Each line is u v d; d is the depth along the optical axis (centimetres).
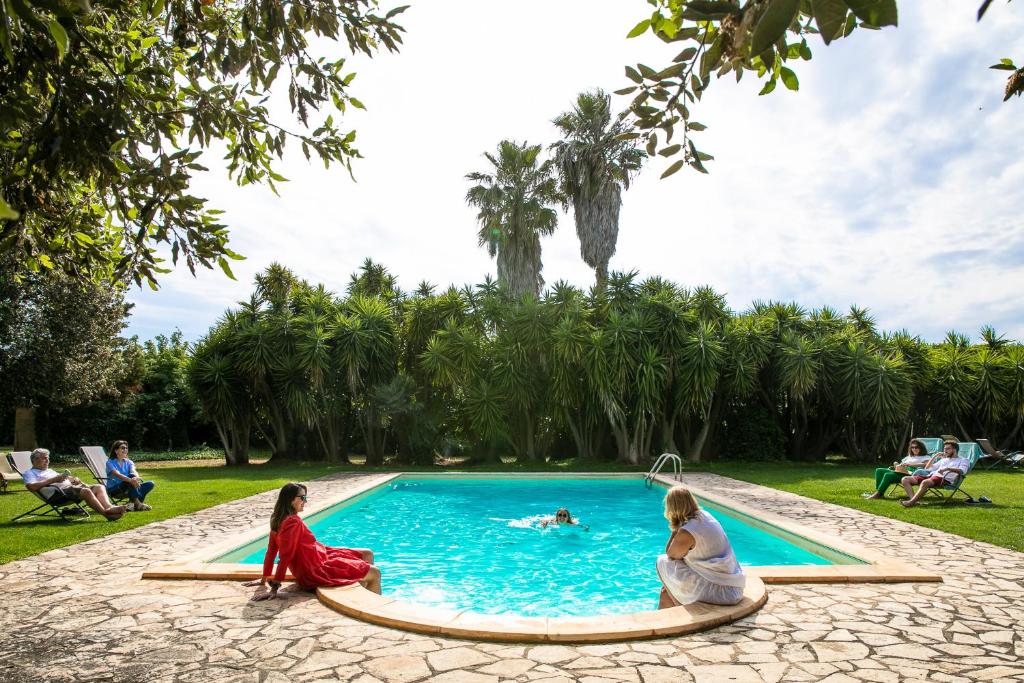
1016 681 345
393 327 2159
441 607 608
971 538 740
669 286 2133
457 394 2116
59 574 582
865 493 1155
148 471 1761
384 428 2155
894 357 2130
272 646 405
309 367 1948
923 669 362
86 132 277
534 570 749
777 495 1172
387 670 365
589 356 1925
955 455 1048
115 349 2300
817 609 480
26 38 260
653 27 184
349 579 538
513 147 2577
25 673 361
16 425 1900
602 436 2112
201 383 2016
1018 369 2042
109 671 364
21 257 390
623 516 1127
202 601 501
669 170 203
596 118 2375
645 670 364
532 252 2606
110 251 392
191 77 311
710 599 470
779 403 2358
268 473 1694
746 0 146
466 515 1137
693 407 1984
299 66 325
